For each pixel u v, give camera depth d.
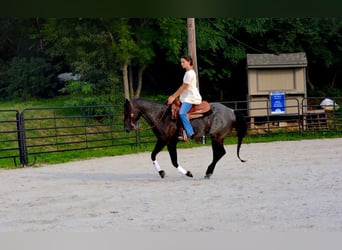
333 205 8.73
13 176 13.66
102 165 15.37
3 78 30.31
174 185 11.16
